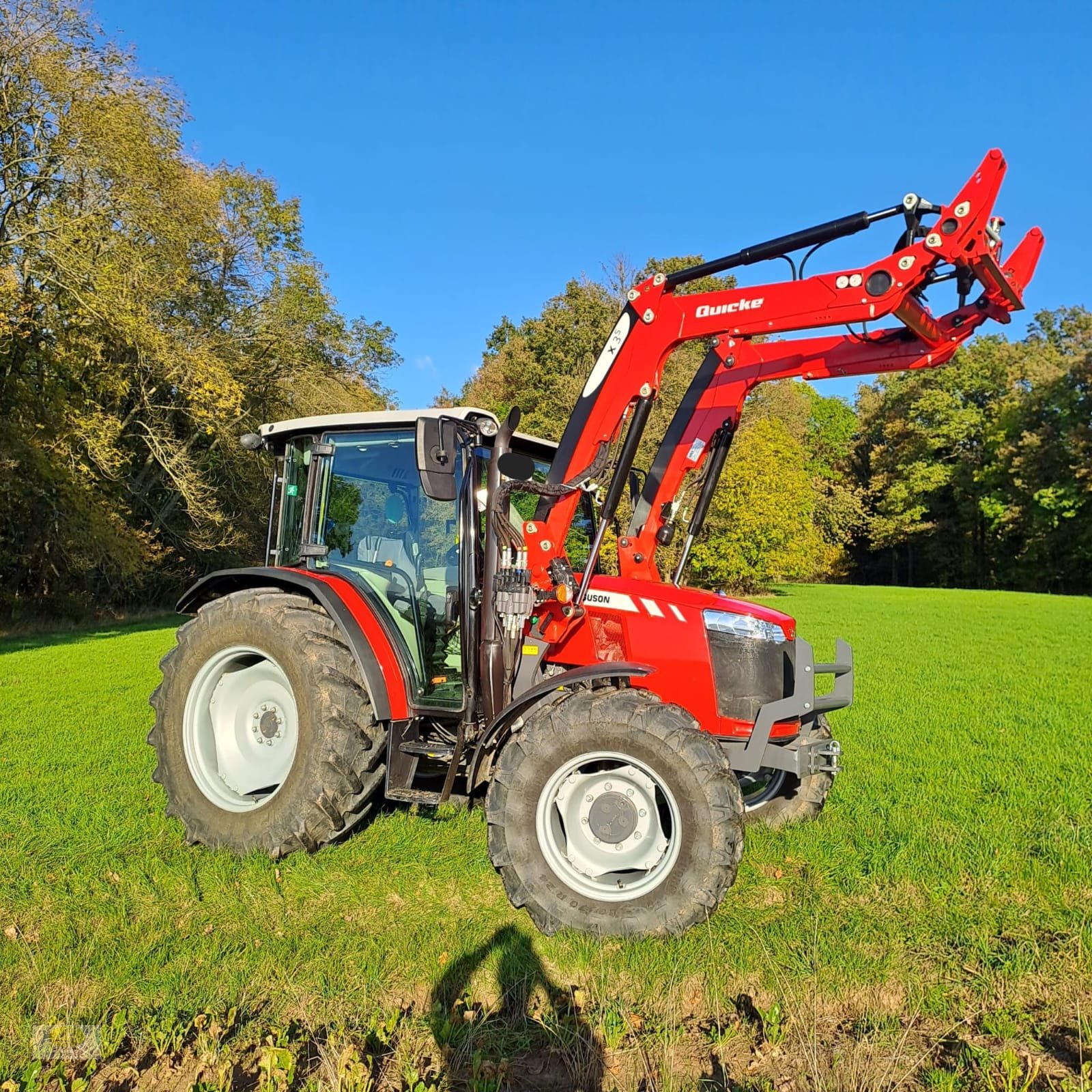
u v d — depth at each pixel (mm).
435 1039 2584
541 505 4105
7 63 15805
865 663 11195
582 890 3334
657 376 4039
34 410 17109
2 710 7961
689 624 4020
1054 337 43688
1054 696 8547
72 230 15844
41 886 3693
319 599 4195
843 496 41062
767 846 4180
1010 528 40031
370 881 3775
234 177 22922
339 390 24312
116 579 21734
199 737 4348
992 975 2898
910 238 3605
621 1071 2461
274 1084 2297
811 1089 2348
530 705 3861
